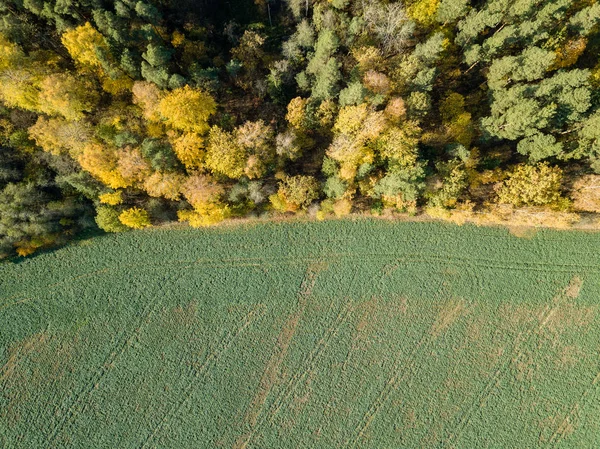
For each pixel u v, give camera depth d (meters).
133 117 33.81
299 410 41.12
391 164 35.97
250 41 35.28
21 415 39.75
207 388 40.91
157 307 40.94
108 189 36.38
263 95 38.09
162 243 41.12
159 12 32.28
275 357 41.34
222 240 41.31
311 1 36.50
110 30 30.31
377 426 41.22
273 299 41.38
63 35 30.72
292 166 39.88
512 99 33.81
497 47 33.81
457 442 41.38
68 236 40.22
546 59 31.47
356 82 32.69
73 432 39.94
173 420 40.59
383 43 35.50
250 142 33.84
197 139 33.00
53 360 40.31
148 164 33.53
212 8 38.09
